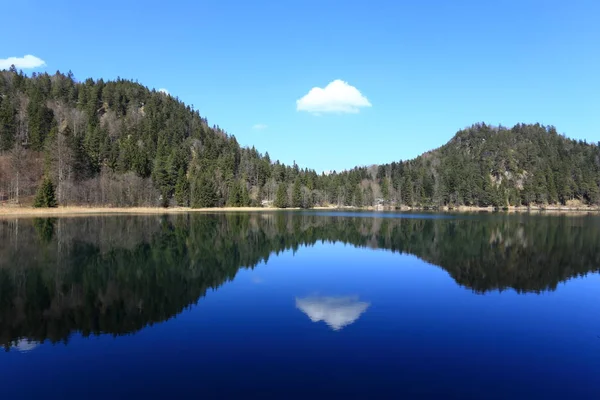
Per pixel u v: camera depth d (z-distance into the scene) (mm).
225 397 10711
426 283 25250
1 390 11164
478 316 18359
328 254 37844
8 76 185875
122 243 41125
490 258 35688
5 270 27188
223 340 14953
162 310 18891
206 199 135500
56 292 21859
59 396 10836
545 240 48750
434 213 130250
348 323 17109
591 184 182625
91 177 109750
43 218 70500
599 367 12914
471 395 10969
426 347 14414
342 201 187500
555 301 21156
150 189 118812
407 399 10703
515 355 13820
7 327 16344
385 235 55531
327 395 10844
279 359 13188
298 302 20469
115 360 13109
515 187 184375
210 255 35594
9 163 101062
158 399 10617
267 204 162875
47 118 146250
